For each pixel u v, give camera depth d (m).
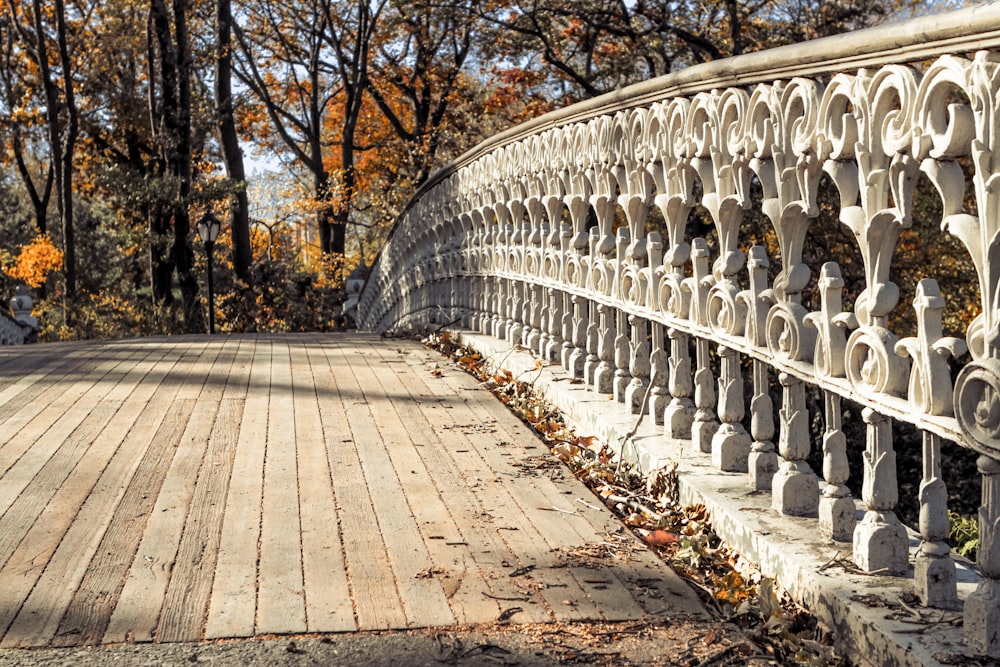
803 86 3.54
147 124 36.62
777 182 3.83
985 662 2.68
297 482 5.01
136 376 7.94
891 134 2.96
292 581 3.73
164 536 4.20
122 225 36.59
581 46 24.55
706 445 4.91
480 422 6.38
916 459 14.59
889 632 2.87
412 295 13.77
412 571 3.84
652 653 3.20
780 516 3.93
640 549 4.12
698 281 4.74
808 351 3.77
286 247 38.91
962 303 16.25
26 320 23.55
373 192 36.97
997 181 2.50
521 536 4.26
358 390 7.40
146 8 32.59
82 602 3.52
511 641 3.27
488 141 8.92
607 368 6.38
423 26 30.84
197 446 5.68
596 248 6.41
